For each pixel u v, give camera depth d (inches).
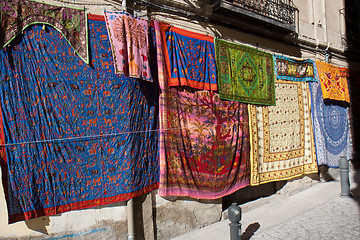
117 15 147.8
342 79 314.3
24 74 125.0
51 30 132.5
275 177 233.1
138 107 156.6
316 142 273.6
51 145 130.8
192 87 181.0
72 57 137.4
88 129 140.5
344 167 239.9
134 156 152.9
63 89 134.6
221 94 195.9
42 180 128.0
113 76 147.7
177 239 171.5
